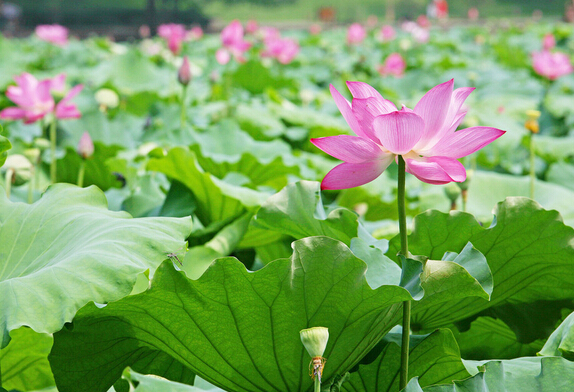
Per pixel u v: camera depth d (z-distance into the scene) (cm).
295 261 181
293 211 210
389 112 183
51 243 200
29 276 187
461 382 179
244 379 193
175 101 598
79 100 598
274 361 190
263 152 387
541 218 206
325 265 182
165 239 195
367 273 191
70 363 193
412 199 374
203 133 391
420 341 197
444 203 311
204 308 185
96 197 210
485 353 233
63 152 375
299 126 491
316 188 212
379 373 200
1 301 181
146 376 172
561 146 449
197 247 247
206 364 192
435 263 185
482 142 181
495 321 225
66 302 181
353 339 189
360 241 196
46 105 311
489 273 193
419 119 178
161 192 275
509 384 183
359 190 367
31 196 262
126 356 196
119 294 183
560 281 212
